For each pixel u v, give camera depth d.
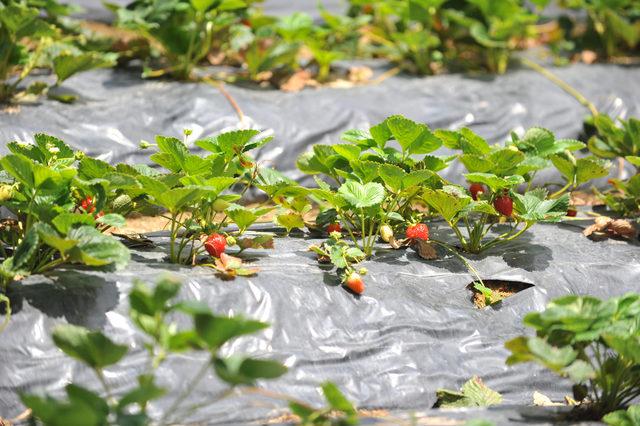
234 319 2.43
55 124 3.26
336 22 3.76
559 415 2.64
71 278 2.73
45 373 2.64
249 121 3.38
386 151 2.96
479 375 2.75
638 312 2.59
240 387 2.66
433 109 3.53
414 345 2.77
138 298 2.47
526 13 3.80
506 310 2.84
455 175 3.38
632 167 3.46
